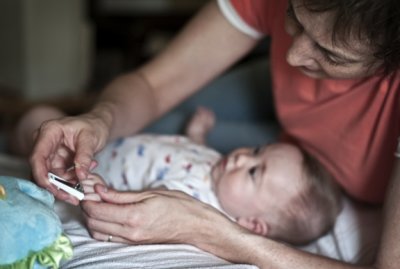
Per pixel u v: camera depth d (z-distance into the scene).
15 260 0.70
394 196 0.88
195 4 3.71
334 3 0.74
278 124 1.79
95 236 0.92
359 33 0.77
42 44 2.91
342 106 1.08
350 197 1.25
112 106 1.14
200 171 1.22
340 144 1.13
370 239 1.12
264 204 1.21
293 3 0.80
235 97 1.95
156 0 3.73
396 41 0.76
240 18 1.23
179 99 1.34
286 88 1.18
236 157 1.25
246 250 0.91
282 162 1.22
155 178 1.21
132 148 1.26
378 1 0.73
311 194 1.20
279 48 1.16
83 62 3.20
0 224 0.69
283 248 0.92
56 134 0.91
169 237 0.92
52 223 0.73
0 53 2.95
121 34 3.48
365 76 0.91
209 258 0.92
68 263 0.84
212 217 0.93
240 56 1.31
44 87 2.98
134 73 1.30
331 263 0.90
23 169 1.31
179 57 1.29
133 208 0.88
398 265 0.87
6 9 2.85
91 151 0.91
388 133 1.04
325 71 0.88
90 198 0.89
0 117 2.75
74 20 3.05
